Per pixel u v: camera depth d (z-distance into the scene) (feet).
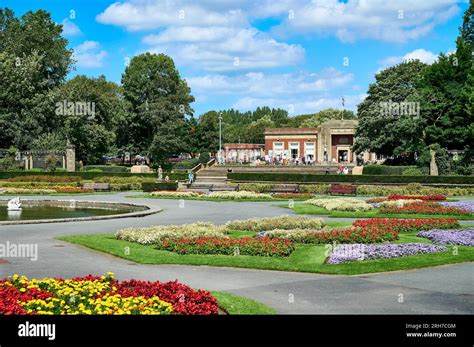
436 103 186.60
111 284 33.81
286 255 50.88
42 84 249.14
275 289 38.11
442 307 33.30
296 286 39.06
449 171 184.96
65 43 270.26
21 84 235.61
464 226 73.72
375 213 92.12
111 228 71.92
